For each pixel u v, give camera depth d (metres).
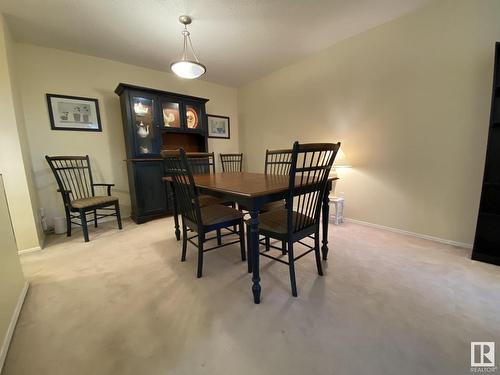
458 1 1.86
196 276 1.66
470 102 1.88
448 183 2.06
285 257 1.92
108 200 2.61
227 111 4.34
